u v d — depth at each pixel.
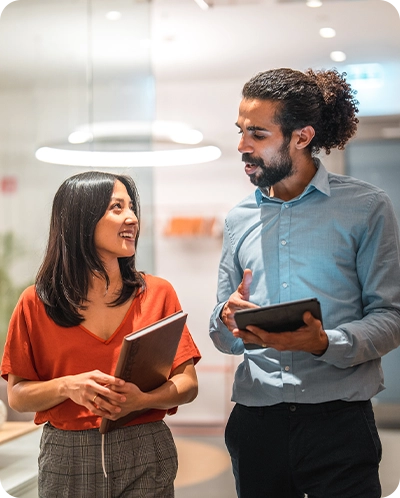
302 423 2.03
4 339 2.85
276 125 2.00
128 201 2.05
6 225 2.90
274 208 2.13
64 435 1.93
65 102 3.10
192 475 4.74
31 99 3.00
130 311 2.03
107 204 2.01
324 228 2.04
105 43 3.27
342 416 2.01
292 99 2.00
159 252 7.02
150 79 3.42
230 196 6.89
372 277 2.00
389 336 1.95
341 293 2.03
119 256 2.03
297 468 2.04
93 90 3.21
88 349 1.97
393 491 4.24
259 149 2.02
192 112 6.87
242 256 2.17
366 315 2.03
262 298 2.09
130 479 1.92
